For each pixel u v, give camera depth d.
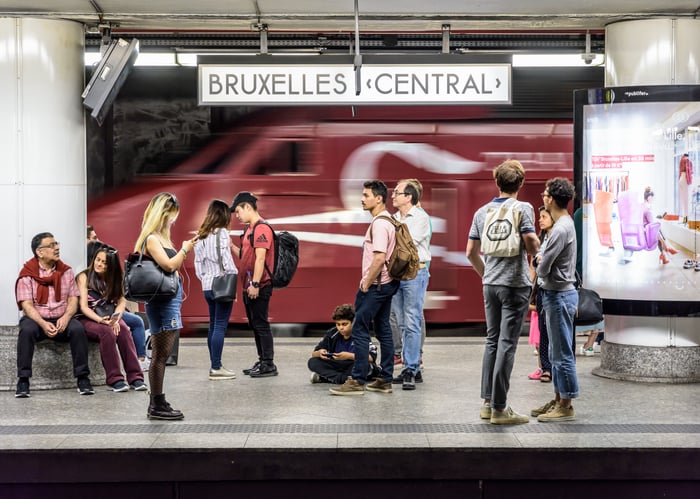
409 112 13.15
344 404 8.02
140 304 13.12
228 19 9.03
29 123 8.91
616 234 9.09
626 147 9.05
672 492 6.50
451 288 13.21
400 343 10.44
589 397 8.30
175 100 13.17
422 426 7.14
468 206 13.19
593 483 6.55
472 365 10.19
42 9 8.84
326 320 13.20
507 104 8.57
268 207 13.15
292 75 8.56
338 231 13.14
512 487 6.54
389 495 6.52
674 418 7.42
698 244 8.96
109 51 9.00
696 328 9.20
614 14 9.05
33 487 6.50
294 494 6.52
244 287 9.59
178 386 8.99
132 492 6.51
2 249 8.93
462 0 8.66
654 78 9.22
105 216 13.20
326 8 8.91
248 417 7.49
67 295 8.70
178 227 13.19
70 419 7.44
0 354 8.78
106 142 13.17
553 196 7.22
